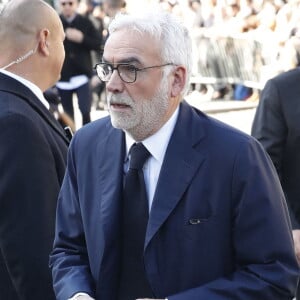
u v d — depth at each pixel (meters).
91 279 3.01
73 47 11.16
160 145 2.91
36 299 3.44
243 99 15.48
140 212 2.89
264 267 2.81
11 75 3.71
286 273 2.81
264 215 2.82
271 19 14.44
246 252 2.83
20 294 3.47
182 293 2.79
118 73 2.78
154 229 2.81
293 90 4.32
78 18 11.16
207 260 2.83
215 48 15.60
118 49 2.77
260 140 4.35
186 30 2.88
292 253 2.87
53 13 3.86
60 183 3.66
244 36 14.96
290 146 4.30
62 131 3.83
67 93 11.30
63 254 3.13
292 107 4.29
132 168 2.92
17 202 3.43
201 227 2.83
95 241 2.98
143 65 2.76
